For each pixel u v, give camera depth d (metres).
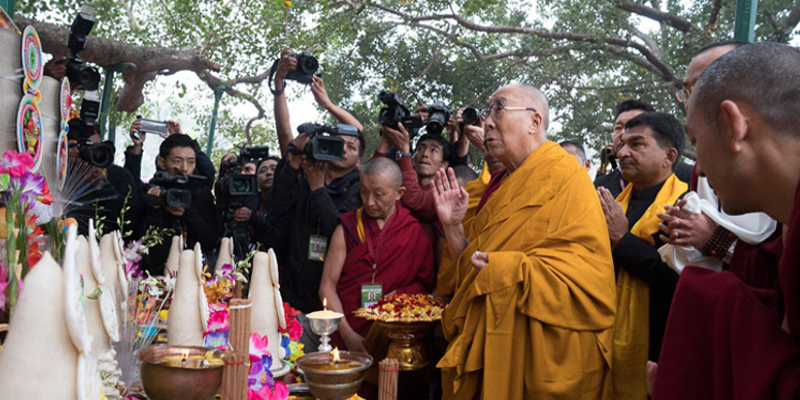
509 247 2.64
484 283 2.51
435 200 3.01
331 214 3.43
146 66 7.98
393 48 11.38
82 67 3.52
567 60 11.03
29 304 1.06
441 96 11.28
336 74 11.05
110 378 1.48
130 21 8.64
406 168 3.55
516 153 2.82
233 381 1.38
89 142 3.52
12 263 1.46
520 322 2.50
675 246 2.28
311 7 9.20
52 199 1.89
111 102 8.77
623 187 3.37
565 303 2.45
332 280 3.32
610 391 2.60
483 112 3.18
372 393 3.16
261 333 2.12
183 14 8.49
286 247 3.85
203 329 1.95
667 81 10.65
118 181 4.21
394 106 3.52
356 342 3.13
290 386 2.12
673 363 1.33
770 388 1.12
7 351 1.05
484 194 2.99
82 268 1.50
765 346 1.15
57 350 1.06
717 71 1.21
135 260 2.49
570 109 11.31
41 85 2.52
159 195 3.76
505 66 11.47
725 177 1.21
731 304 1.24
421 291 3.29
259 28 8.75
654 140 2.80
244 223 3.75
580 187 2.62
